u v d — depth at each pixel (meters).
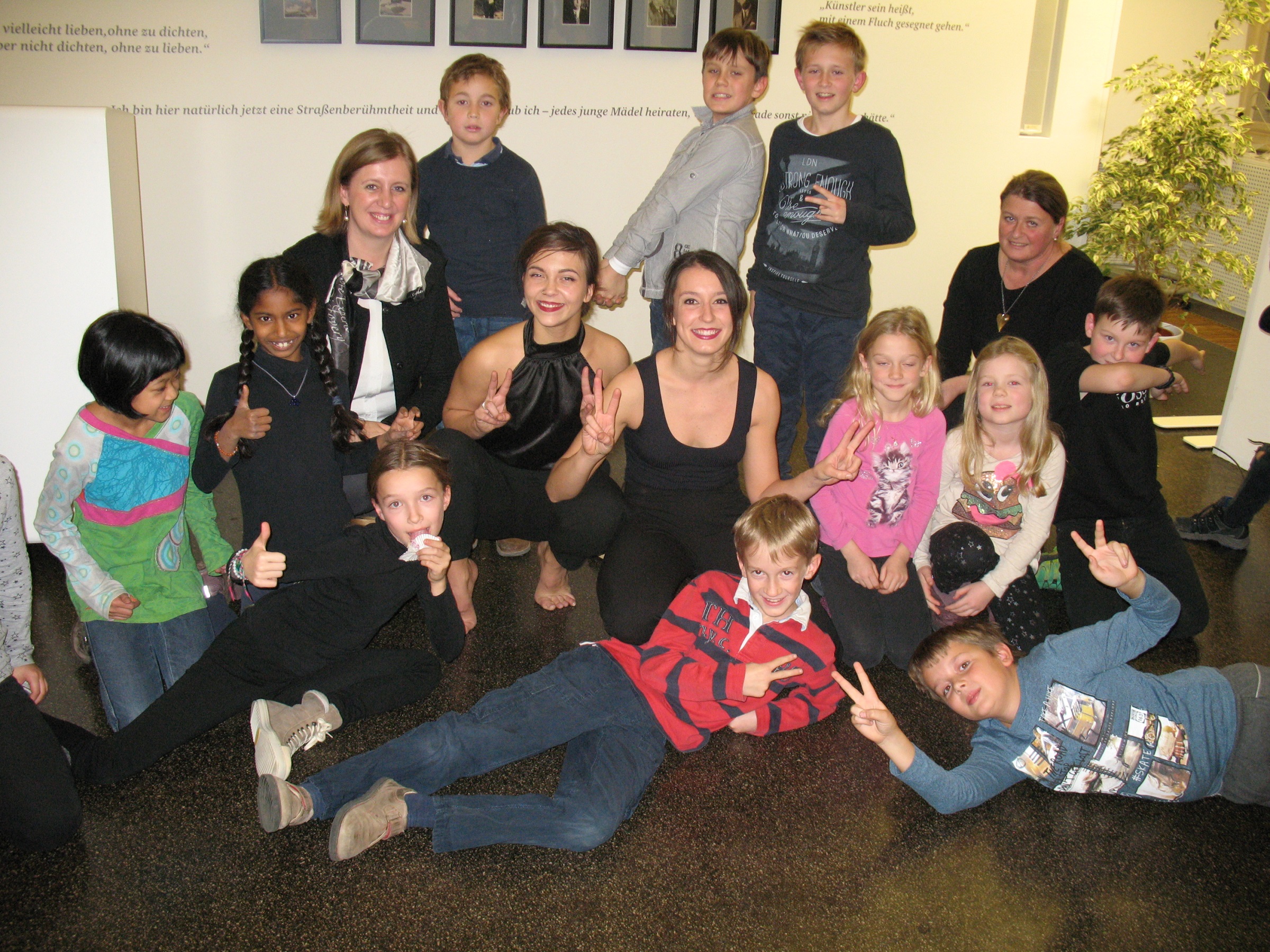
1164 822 2.04
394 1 3.95
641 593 2.32
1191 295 5.32
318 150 4.11
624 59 4.26
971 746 2.26
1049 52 4.76
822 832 1.98
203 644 2.31
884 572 2.56
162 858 1.86
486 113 3.26
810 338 3.40
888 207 3.26
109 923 1.71
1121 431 2.65
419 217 3.40
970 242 5.00
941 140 4.78
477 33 4.09
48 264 2.71
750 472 2.55
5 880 1.79
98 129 2.67
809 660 2.21
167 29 3.84
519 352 2.54
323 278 2.55
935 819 2.03
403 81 4.09
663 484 2.54
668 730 2.09
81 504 2.18
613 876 1.85
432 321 2.72
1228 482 3.83
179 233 4.10
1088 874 1.89
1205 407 4.66
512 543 3.12
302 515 2.38
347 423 2.38
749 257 4.81
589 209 4.48
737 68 3.12
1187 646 2.70
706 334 2.23
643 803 2.05
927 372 2.50
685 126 4.43
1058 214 2.89
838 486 2.60
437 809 1.88
